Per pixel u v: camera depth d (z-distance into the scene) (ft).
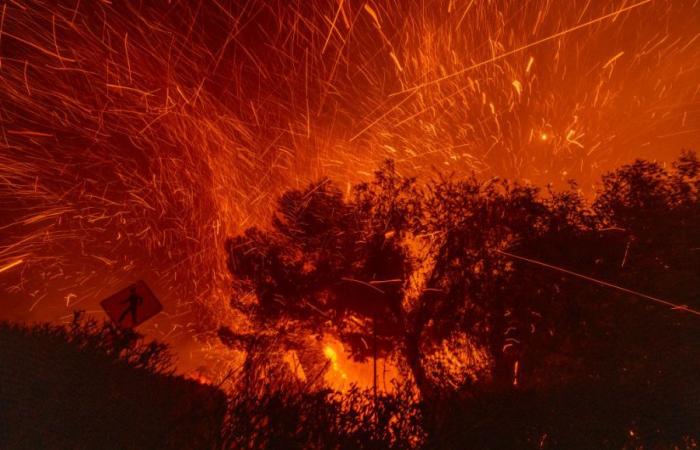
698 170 30.66
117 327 21.93
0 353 16.29
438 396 21.16
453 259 35.27
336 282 37.50
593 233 31.35
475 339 33.32
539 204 33.91
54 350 17.78
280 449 17.10
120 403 16.57
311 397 18.85
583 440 21.81
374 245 37.35
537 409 21.48
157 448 15.92
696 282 28.32
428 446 18.85
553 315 30.17
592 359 27.78
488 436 20.11
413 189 37.96
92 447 15.16
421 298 35.65
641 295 28.40
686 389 25.39
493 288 33.22
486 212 35.37
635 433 23.09
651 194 30.73
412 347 35.29
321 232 38.32
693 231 29.40
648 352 27.02
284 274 38.04
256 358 21.95
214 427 17.04
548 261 31.63
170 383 19.38
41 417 15.06
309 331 37.70
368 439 18.11
